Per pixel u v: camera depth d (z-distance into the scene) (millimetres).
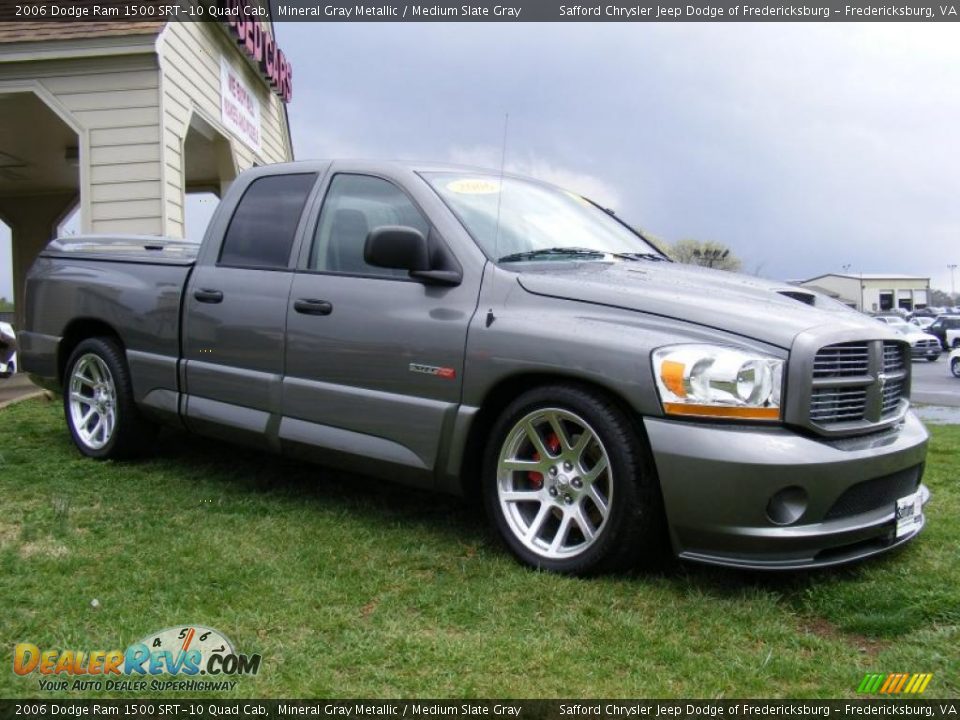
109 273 5137
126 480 4629
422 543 3650
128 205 8812
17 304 15898
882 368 3350
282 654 2576
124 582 3119
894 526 3285
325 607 2936
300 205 4359
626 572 3273
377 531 3805
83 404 5266
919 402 13508
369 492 4465
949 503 4340
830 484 2979
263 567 3301
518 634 2746
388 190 4062
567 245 4094
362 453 3844
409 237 3641
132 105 8766
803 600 3004
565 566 3254
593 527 3293
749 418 2986
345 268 4059
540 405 3352
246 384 4309
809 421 3021
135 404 4910
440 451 3602
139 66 8758
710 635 2760
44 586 3066
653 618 2881
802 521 2979
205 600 2971
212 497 4312
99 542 3576
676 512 3033
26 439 5699
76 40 8570
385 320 3797
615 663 2561
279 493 4422
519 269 3639
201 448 5426
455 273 3686
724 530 2973
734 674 2500
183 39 9500
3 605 2893
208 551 3473
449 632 2766
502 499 3473
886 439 3312
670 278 3686
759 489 2920
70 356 5328
